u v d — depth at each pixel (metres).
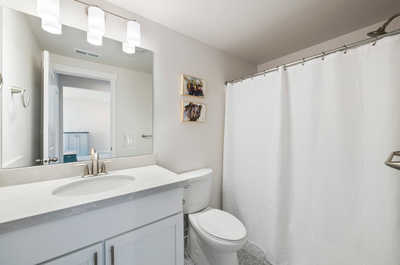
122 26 1.28
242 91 1.79
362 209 1.04
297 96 1.35
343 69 1.10
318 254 1.21
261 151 1.59
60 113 1.09
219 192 2.02
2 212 0.62
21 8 0.96
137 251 0.88
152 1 1.20
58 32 0.99
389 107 0.93
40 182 0.97
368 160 1.01
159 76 1.48
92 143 1.20
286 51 1.98
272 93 1.50
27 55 0.97
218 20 1.41
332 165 1.15
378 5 1.21
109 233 0.79
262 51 1.98
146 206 0.90
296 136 1.35
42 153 1.02
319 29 1.53
